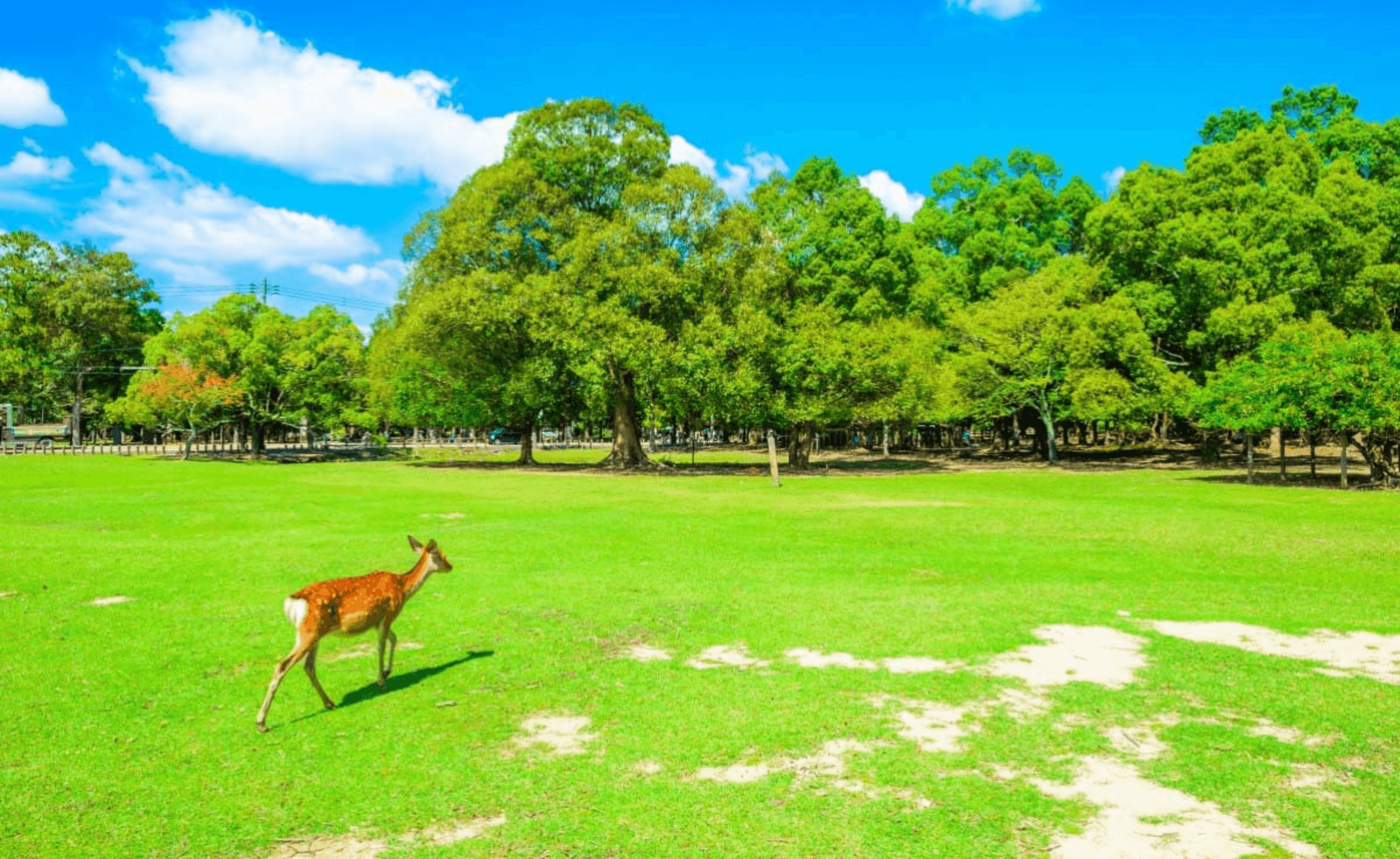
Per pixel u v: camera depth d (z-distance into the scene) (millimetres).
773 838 4371
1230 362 34594
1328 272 34188
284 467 37469
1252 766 5238
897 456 50406
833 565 12164
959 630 8453
